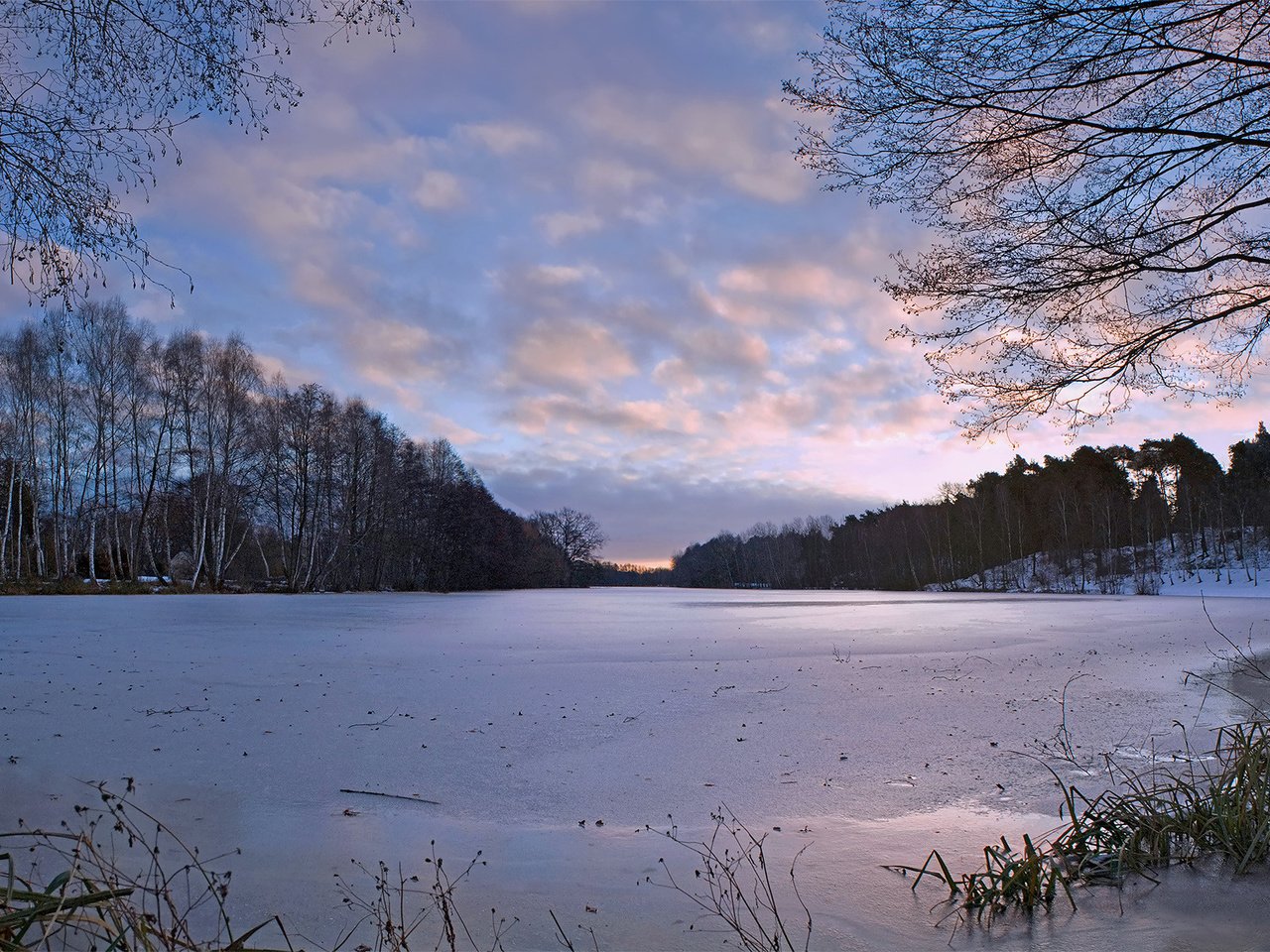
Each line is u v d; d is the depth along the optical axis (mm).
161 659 11508
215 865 4207
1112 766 6164
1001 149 4879
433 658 12203
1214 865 3865
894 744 6926
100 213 4277
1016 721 7781
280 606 25656
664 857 4340
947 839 4617
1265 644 14047
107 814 4957
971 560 73250
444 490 60938
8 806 5027
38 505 38719
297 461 42812
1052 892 3580
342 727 7438
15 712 7742
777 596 48438
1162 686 9609
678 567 150375
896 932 3307
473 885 3951
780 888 3865
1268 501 54219
